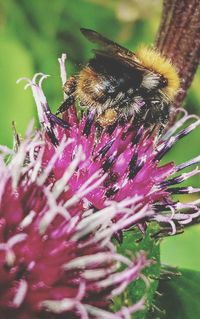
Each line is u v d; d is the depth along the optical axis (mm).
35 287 70
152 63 89
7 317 69
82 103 86
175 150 138
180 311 84
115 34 149
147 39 148
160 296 84
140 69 86
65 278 71
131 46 148
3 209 72
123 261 71
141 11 147
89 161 81
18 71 128
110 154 82
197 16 92
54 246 72
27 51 135
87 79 87
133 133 85
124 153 83
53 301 69
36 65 138
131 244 76
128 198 78
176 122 92
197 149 137
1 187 72
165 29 93
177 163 137
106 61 87
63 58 90
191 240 115
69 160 80
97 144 83
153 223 80
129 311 69
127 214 74
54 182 78
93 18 151
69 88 88
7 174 73
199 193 115
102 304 71
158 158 86
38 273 70
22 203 73
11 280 70
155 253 77
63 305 69
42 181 74
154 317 80
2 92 125
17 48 130
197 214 83
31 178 74
